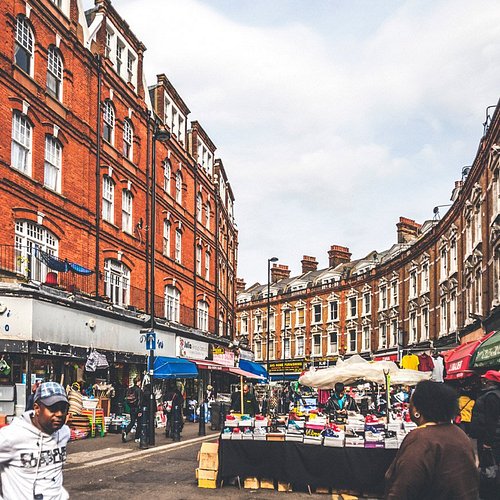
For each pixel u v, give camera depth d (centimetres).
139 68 2816
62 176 2094
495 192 2300
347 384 1712
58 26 2086
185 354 3095
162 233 3025
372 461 999
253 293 7200
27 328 1641
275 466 1036
